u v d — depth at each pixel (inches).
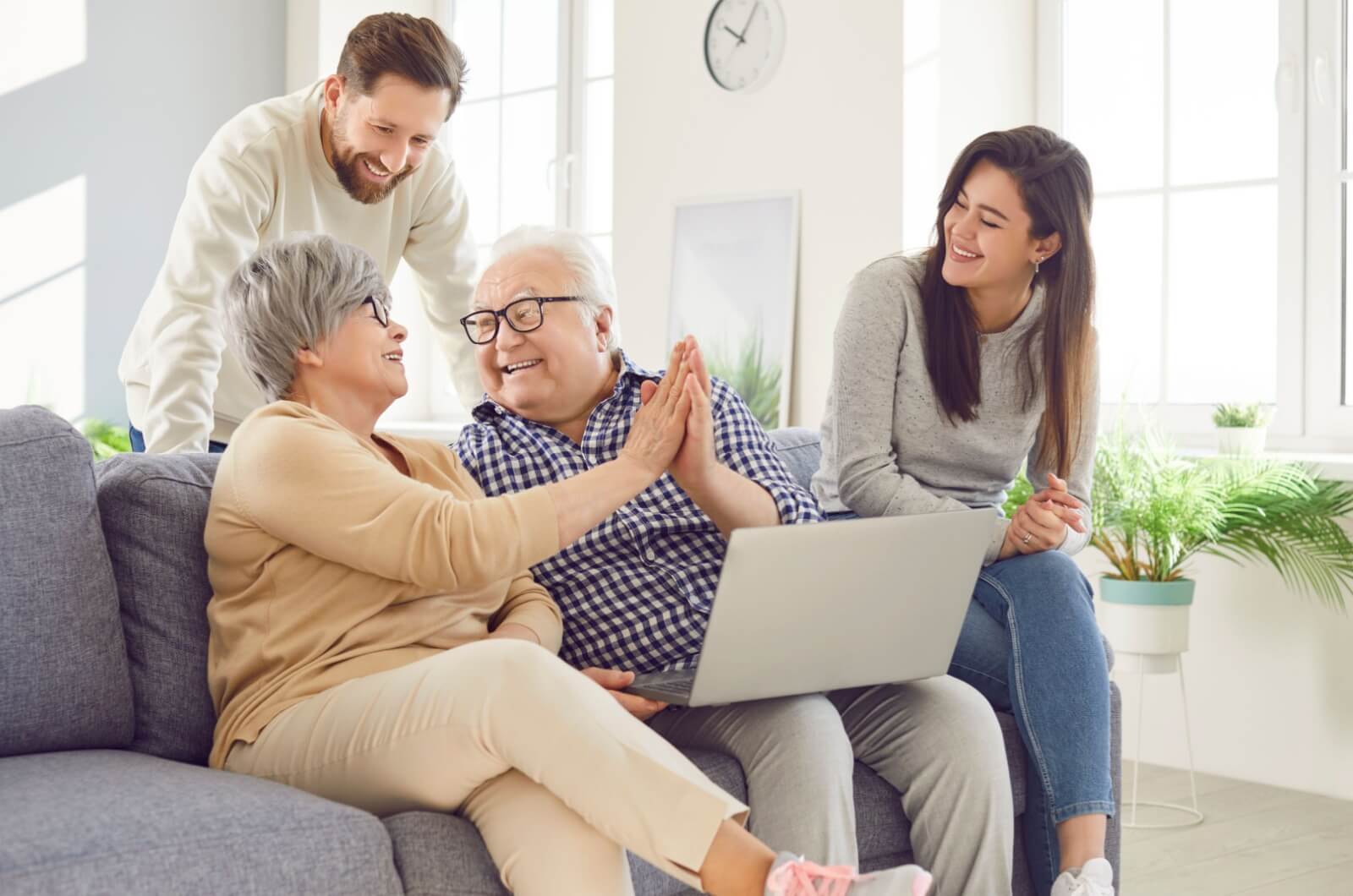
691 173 178.5
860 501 90.0
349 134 100.3
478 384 119.0
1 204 196.5
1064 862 80.2
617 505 70.7
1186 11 156.3
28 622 66.7
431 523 65.6
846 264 162.9
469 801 62.8
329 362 72.4
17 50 198.4
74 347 203.8
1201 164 155.7
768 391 168.6
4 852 49.8
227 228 98.1
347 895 56.5
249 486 66.9
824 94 164.6
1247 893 108.2
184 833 53.4
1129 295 160.9
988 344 91.6
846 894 58.1
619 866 60.2
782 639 70.7
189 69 216.1
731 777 73.0
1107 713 82.0
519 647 61.5
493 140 219.6
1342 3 144.6
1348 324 145.2
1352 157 145.1
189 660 71.7
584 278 83.9
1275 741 142.0
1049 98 166.7
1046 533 87.6
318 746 64.1
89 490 71.2
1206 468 134.4
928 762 78.2
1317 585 133.5
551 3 212.2
